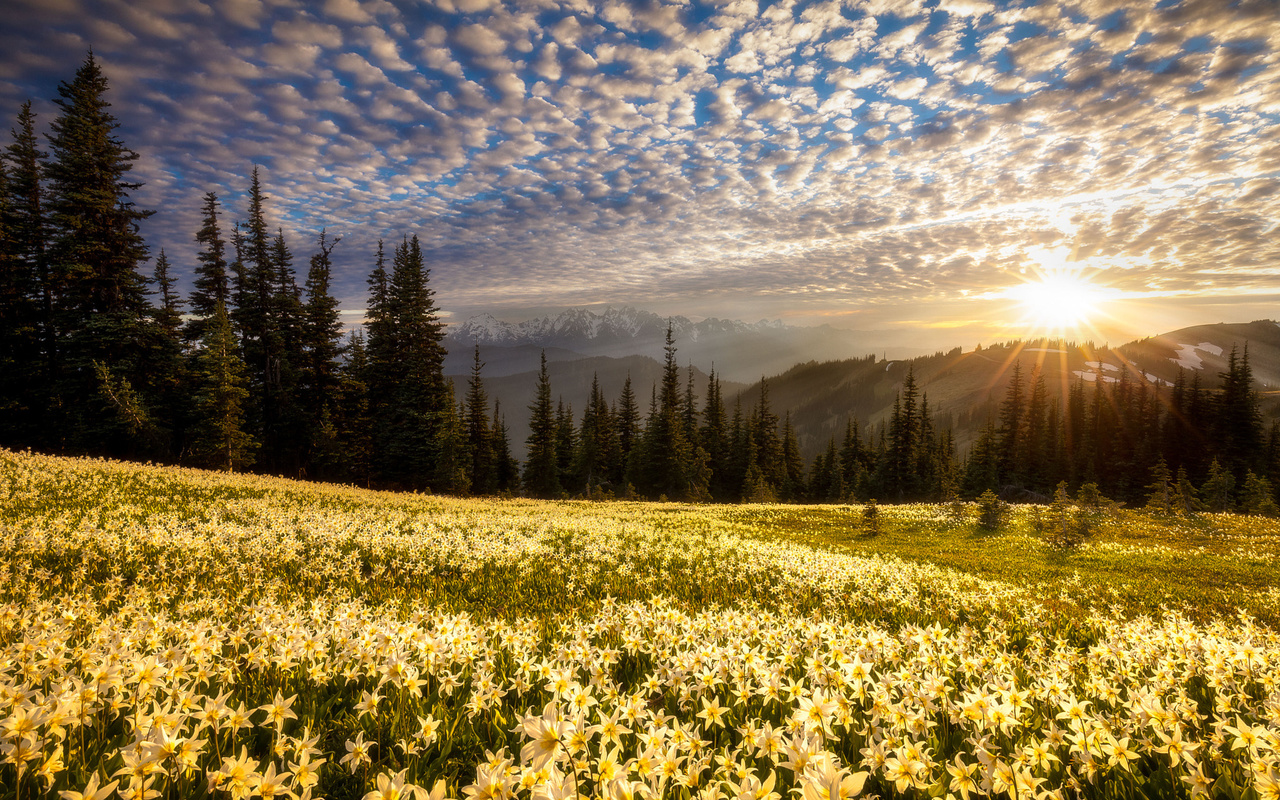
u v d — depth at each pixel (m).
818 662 4.10
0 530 11.12
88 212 39.28
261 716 3.74
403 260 58.16
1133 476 72.81
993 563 20.95
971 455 83.19
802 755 2.29
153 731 2.67
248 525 16.36
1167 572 19.41
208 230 47.44
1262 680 4.38
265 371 47.72
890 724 3.34
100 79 40.59
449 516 22.19
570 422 89.50
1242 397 71.31
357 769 3.16
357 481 52.22
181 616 6.60
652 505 50.53
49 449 36.69
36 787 2.57
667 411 79.50
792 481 90.00
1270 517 43.38
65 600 5.87
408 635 4.57
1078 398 99.25
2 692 2.60
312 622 5.67
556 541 19.03
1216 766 2.98
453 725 3.67
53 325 38.50
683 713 3.91
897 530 32.72
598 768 2.15
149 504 17.75
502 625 5.68
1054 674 4.29
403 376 57.59
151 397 39.75
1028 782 2.39
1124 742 2.85
